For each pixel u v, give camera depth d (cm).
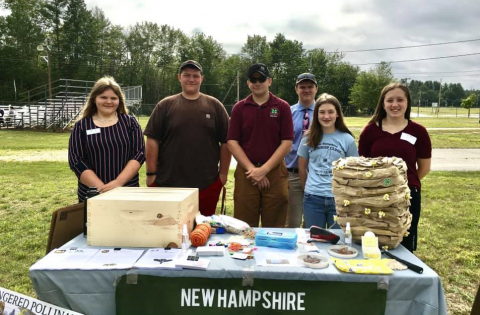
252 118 291
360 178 194
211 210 320
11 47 4406
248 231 219
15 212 533
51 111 2172
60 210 211
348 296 164
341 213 203
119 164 266
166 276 166
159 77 5647
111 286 168
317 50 5806
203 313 168
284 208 305
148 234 193
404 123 262
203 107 311
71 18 4803
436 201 614
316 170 280
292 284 165
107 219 194
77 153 261
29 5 4662
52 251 188
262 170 281
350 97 5666
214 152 318
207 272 166
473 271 350
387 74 5428
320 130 282
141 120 2761
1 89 4322
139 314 168
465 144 1456
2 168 886
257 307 167
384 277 163
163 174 315
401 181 192
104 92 263
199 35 5788
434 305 163
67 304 171
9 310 176
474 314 189
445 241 427
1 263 361
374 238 187
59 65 4722
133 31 5594
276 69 5738
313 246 198
